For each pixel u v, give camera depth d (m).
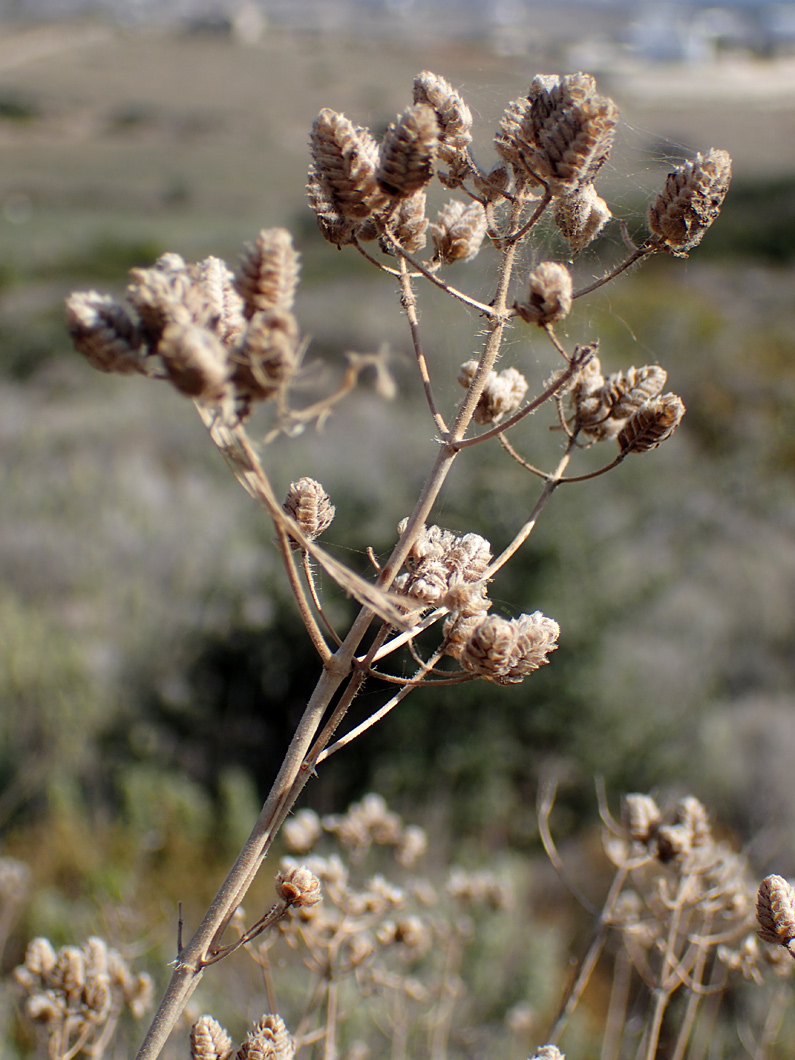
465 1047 3.92
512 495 7.33
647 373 1.68
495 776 6.58
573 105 1.38
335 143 1.42
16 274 28.84
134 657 7.06
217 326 1.22
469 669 1.42
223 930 1.36
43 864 4.97
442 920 3.47
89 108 94.44
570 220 1.59
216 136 83.69
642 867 3.04
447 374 11.71
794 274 25.03
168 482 11.58
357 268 27.06
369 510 7.78
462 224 1.61
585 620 6.93
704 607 8.77
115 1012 2.20
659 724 6.93
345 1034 3.52
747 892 2.70
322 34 142.75
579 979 2.30
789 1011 3.85
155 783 5.83
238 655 7.16
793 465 13.25
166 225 41.97
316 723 1.38
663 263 25.83
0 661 6.30
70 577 8.06
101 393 16.27
